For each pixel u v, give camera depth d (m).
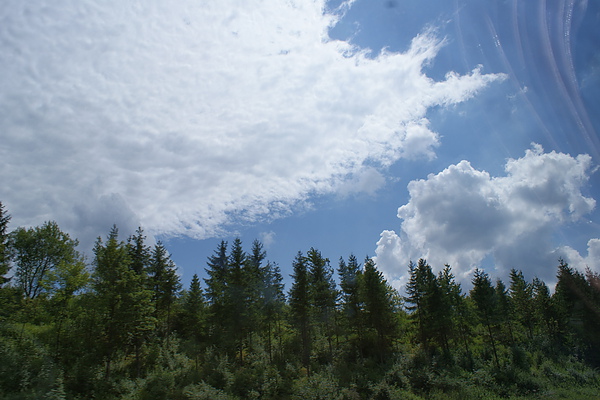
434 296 45.12
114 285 28.05
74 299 28.78
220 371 30.64
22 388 19.73
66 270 29.02
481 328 53.59
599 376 38.84
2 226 41.53
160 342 40.34
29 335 28.39
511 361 42.50
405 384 31.73
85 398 23.09
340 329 47.06
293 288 41.12
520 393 32.38
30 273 43.16
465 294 55.78
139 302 28.80
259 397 27.97
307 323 42.25
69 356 27.36
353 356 43.94
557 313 55.22
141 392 25.56
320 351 44.78
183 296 50.09
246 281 42.47
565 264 56.28
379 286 42.72
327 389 26.53
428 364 35.88
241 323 39.59
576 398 30.56
